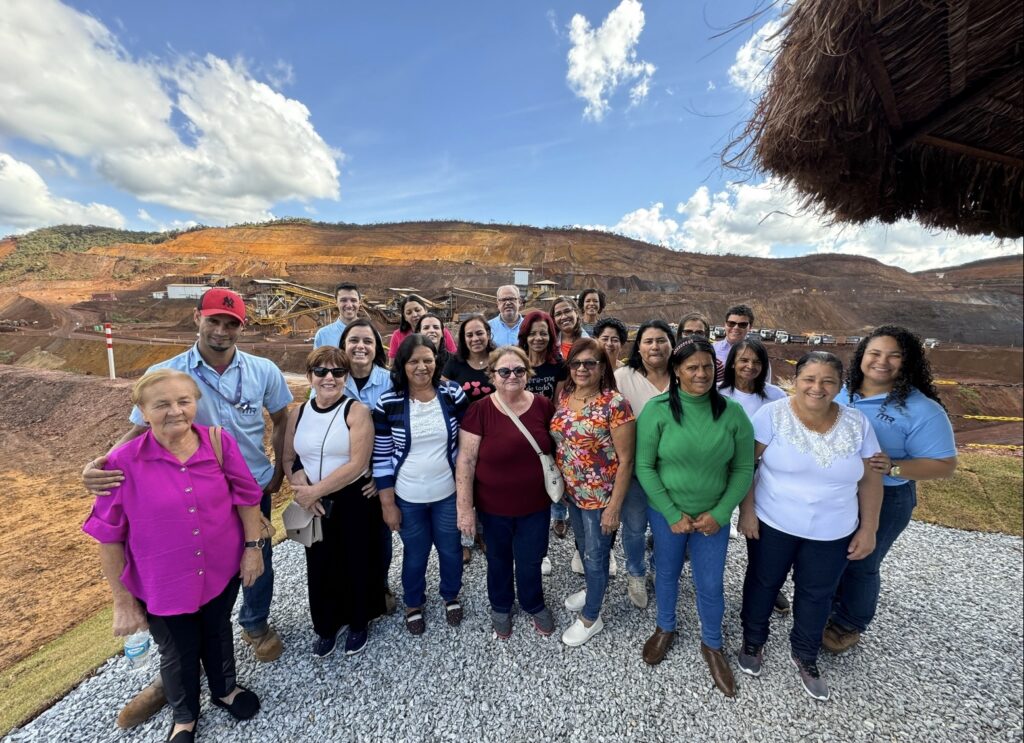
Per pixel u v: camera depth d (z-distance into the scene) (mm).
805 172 1953
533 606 2520
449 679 2266
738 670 2305
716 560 2168
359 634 2424
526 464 2260
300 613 2822
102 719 2107
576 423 2221
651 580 3090
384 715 2078
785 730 1989
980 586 3166
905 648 2516
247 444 2324
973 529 4086
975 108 1693
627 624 2645
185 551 1783
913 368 2094
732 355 2805
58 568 6785
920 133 1783
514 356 2186
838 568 2021
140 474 1724
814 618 2088
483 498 2332
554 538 3680
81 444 13312
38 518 8648
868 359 2170
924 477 2004
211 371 2199
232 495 1957
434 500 2389
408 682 2252
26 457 12672
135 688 2299
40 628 5391
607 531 2285
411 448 2338
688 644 2482
